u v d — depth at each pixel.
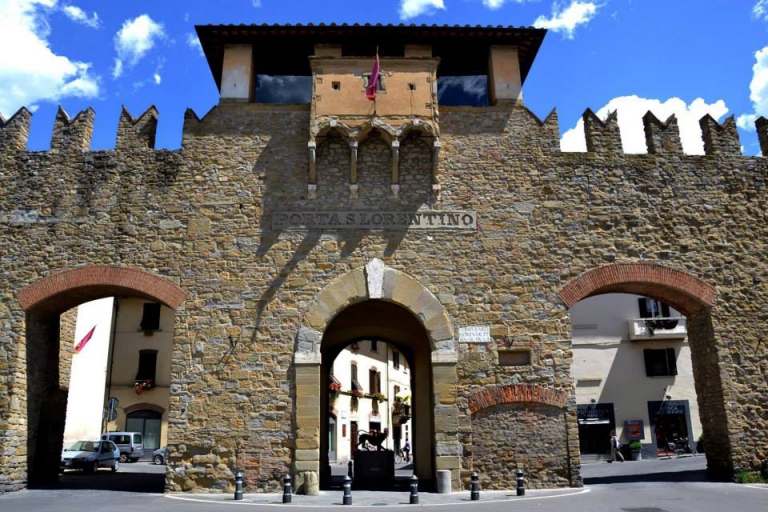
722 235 18.11
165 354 39.94
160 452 35.25
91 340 34.44
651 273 17.62
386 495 15.69
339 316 21.03
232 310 16.80
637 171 18.36
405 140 18.05
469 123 18.34
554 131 18.44
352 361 42.31
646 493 14.88
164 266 17.11
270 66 19.34
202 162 17.86
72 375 32.31
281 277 17.03
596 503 13.17
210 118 18.19
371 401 44.88
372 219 17.44
